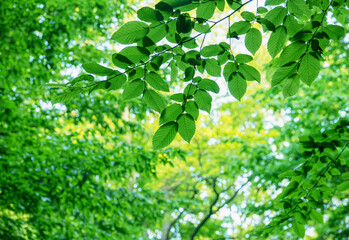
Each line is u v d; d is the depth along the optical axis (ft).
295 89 7.38
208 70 7.36
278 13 6.70
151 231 48.47
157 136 7.09
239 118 41.75
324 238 33.53
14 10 22.02
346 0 6.85
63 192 22.12
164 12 6.08
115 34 6.14
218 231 46.68
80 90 6.73
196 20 6.56
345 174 8.87
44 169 21.06
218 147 43.68
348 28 21.20
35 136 22.62
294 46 6.79
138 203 26.58
